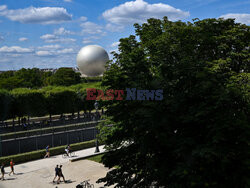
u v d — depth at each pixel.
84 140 46.53
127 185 15.21
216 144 10.43
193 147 11.12
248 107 11.57
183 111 12.55
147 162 13.95
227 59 14.58
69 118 67.19
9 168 33.03
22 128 50.28
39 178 29.05
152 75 16.45
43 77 125.38
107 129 21.92
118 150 16.91
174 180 11.66
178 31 16.50
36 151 37.66
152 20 20.00
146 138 13.55
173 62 15.78
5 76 90.06
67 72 107.00
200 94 12.27
